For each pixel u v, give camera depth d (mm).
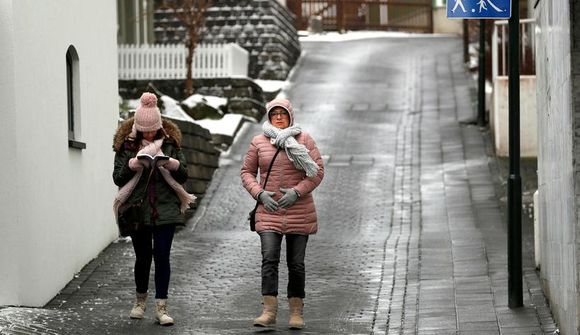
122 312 24391
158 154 22547
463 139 50438
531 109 46094
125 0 68812
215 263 31000
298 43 77438
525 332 21469
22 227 23891
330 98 61719
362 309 24656
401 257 31188
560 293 20453
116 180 22781
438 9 97938
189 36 60281
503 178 42875
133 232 22688
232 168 45656
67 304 25688
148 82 60000
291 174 22359
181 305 25328
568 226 18734
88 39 31172
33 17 25109
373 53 78750
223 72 59812
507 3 24016
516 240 23875
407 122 54875
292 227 22141
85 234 30344
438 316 23453
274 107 22797
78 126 30031
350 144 50188
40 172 25500
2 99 23531
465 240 32969
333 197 41188
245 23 68562
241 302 25750
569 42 18250
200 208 40312
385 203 40031
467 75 68000
